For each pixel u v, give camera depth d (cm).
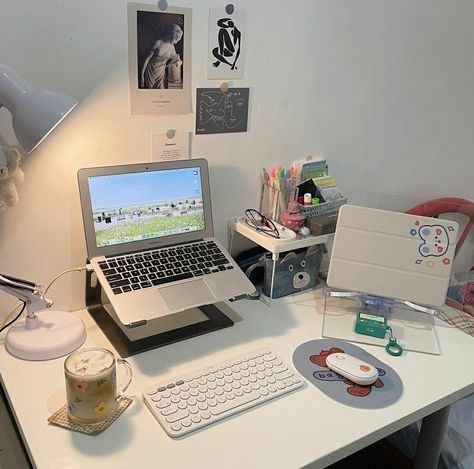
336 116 143
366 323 114
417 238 117
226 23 116
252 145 131
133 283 106
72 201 111
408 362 106
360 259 119
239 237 137
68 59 101
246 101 126
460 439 128
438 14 148
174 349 106
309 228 129
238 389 93
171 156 120
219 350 106
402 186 168
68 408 85
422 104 158
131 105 111
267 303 126
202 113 120
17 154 95
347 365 99
